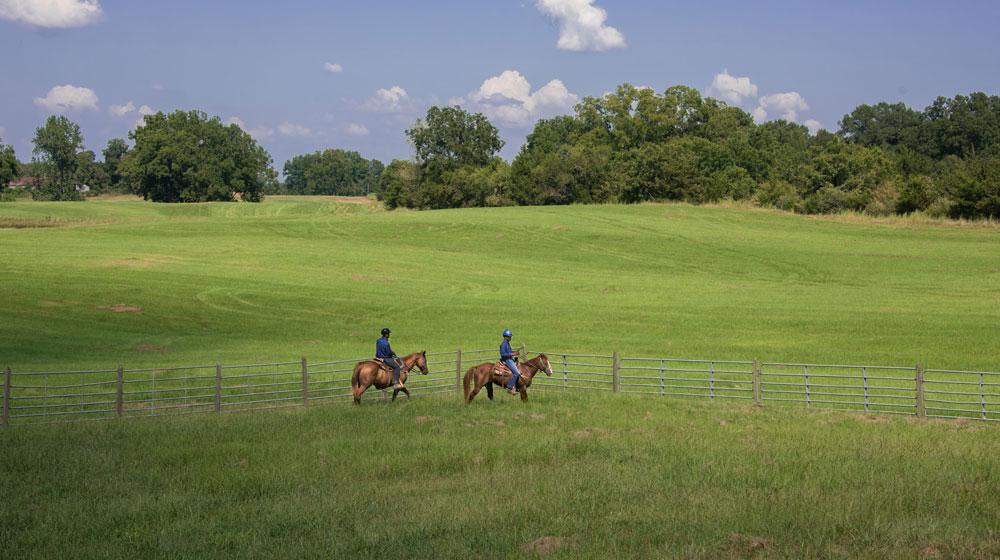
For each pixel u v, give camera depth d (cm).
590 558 1125
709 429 2056
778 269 6831
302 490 1501
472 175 13300
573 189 12512
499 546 1180
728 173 13412
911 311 4788
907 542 1185
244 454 1773
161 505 1397
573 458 1722
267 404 2592
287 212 13512
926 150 17500
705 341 4056
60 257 6538
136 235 8256
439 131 14150
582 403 2475
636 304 5259
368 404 2447
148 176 16100
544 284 6178
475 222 9419
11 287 5209
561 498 1415
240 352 3825
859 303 5144
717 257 7444
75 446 1872
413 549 1170
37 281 5444
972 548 1153
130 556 1159
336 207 14550
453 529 1256
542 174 12481
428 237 8575
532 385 2984
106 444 1895
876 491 1439
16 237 7756
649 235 8569
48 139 18662
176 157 15850
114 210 12538
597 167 12425
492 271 6775
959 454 1738
